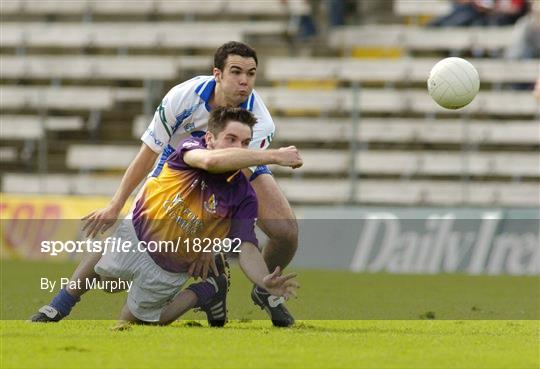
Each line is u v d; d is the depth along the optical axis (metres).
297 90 67.25
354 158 56.81
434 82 24.83
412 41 69.88
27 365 15.64
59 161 68.75
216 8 73.25
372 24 74.75
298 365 15.95
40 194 65.50
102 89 70.00
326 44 71.62
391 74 67.81
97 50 75.19
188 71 69.75
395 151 64.00
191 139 21.88
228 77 23.16
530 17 67.06
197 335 19.86
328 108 66.88
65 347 17.48
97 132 70.12
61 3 75.69
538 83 39.31
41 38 73.19
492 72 66.44
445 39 69.25
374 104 66.62
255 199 21.83
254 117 21.59
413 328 23.75
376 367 15.91
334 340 19.55
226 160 20.62
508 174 63.00
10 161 69.25
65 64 71.19
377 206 53.94
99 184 64.75
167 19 76.12
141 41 72.12
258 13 72.56
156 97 69.69
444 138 64.75
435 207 53.28
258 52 72.75
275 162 20.62
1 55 74.81
